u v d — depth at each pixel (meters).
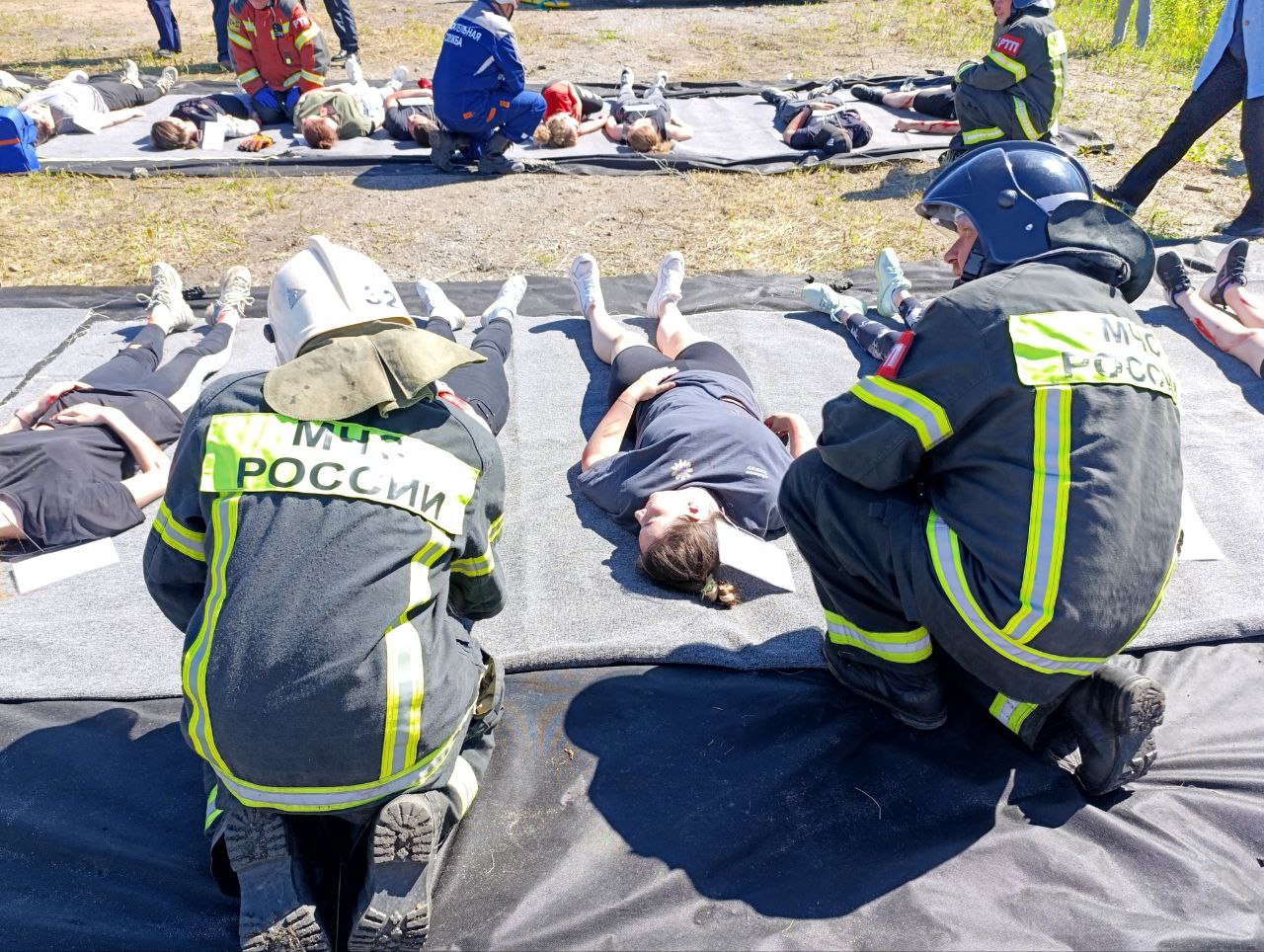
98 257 6.21
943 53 11.68
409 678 2.07
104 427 3.88
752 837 2.52
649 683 3.02
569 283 5.84
